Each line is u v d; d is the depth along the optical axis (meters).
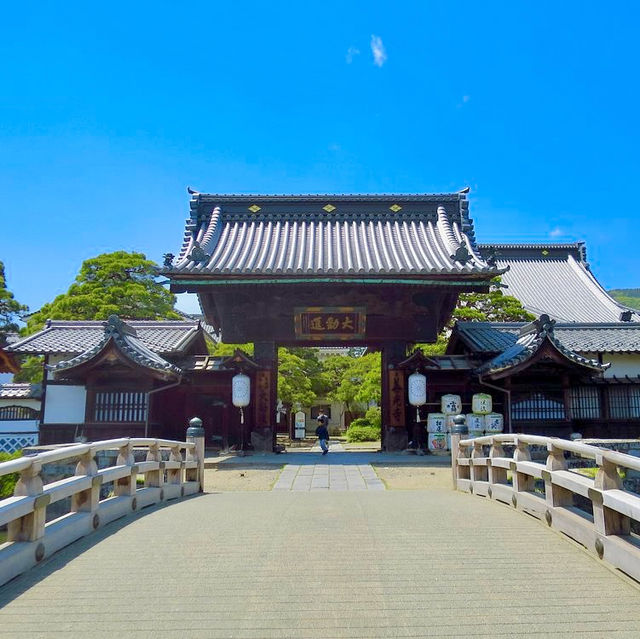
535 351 17.42
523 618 5.03
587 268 42.69
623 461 6.15
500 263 43.53
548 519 8.16
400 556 6.75
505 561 6.55
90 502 7.98
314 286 19.28
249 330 20.53
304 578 6.02
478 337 21.36
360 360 39.91
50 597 5.55
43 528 6.68
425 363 18.83
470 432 18.34
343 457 18.33
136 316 28.64
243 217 22.97
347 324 20.34
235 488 13.84
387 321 20.50
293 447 29.92
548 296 39.94
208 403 20.75
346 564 6.46
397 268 18.72
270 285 19.14
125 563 6.55
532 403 18.50
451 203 23.08
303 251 20.81
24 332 28.80
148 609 5.25
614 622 4.95
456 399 19.11
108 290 28.67
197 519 8.88
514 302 27.92
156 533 7.92
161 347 20.45
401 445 19.72
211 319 22.52
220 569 6.32
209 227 22.02
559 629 4.82
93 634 4.76
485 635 4.72
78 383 19.20
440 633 4.75
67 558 6.75
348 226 22.62
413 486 13.68
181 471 11.97
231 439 20.38
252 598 5.49
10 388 24.88
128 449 9.61
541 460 14.81
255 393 20.16
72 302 27.28
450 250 20.47
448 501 10.49
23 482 6.57
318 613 5.14
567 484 7.53
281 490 13.18
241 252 20.70
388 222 22.83
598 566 6.37
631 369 22.05
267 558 6.70
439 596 5.52
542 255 44.00
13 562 6.02
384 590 5.68
